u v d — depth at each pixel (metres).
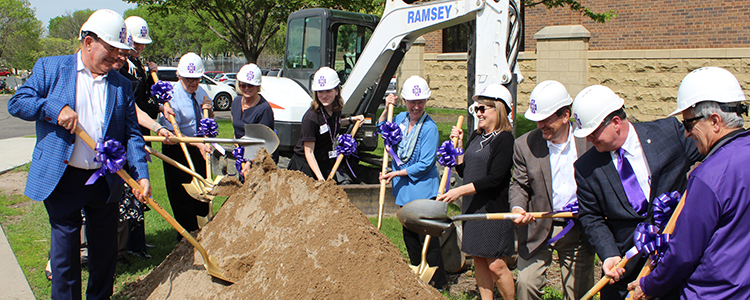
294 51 7.98
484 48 5.34
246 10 16.02
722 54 11.83
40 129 3.07
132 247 4.57
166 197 6.59
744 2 11.50
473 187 3.25
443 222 3.15
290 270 2.85
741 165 1.99
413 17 6.04
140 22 4.28
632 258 2.63
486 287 3.46
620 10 13.31
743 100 2.10
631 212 2.60
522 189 3.19
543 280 3.20
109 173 3.13
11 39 45.53
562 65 14.15
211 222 3.68
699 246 2.06
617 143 2.59
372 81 6.77
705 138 2.18
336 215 2.96
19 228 5.33
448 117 15.39
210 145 4.47
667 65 12.66
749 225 2.01
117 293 3.74
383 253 2.77
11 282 3.91
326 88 4.32
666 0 12.56
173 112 4.30
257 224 3.32
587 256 3.13
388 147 3.96
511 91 5.40
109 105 3.18
